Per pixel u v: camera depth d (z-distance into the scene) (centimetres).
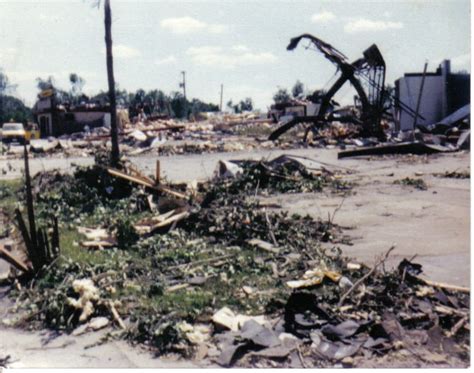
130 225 1051
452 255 911
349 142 4041
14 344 614
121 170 1781
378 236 1080
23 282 838
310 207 1455
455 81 4506
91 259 926
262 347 564
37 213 1414
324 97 4197
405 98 4609
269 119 7431
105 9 1759
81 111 6644
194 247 996
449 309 646
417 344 568
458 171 2206
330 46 3938
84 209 1449
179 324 607
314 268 838
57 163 3148
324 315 623
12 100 7044
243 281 791
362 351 557
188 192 1588
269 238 1026
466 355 548
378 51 3794
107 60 1794
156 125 6631
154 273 845
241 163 2047
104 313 685
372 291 700
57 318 670
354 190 1764
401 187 1803
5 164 3106
